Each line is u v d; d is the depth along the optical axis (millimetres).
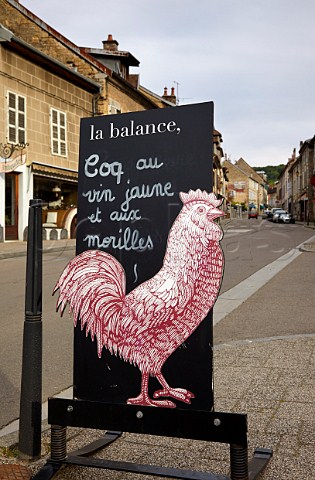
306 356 5359
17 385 4984
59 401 3033
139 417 2885
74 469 3119
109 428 2939
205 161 2973
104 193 3205
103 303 3104
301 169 72250
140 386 2998
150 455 3303
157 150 3096
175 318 2943
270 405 4039
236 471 2707
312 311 7887
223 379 4691
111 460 3080
